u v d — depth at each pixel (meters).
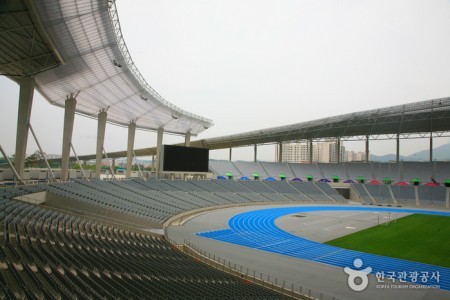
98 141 57.31
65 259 16.73
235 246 31.14
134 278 16.50
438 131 78.62
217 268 23.25
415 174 79.88
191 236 35.09
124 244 24.88
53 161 97.69
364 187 81.50
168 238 32.56
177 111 62.31
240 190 73.56
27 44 31.80
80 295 12.01
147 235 33.00
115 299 12.45
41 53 33.53
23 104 35.47
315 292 19.38
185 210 49.88
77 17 30.17
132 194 48.00
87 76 42.81
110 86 47.25
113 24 33.28
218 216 50.56
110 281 14.89
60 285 12.69
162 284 16.20
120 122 69.06
